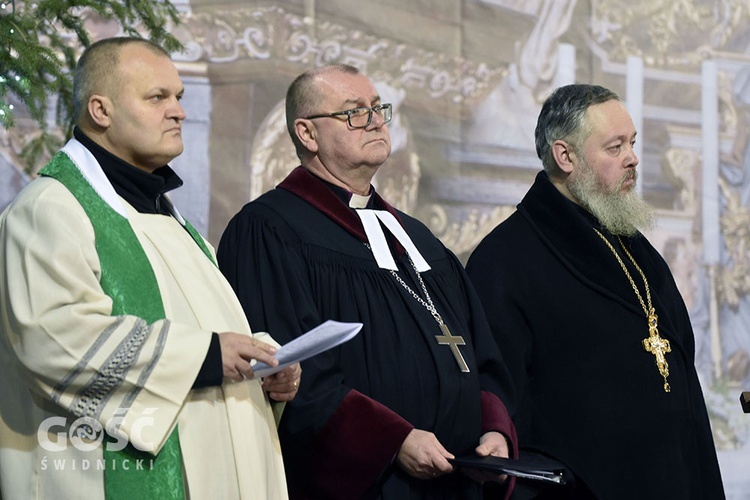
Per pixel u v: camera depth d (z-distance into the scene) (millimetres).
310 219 8547
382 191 14484
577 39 15734
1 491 6609
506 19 15297
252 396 7191
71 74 9766
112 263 6746
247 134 13672
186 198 13414
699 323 16062
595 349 9539
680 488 9336
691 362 10102
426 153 14773
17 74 9281
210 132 13500
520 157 15266
